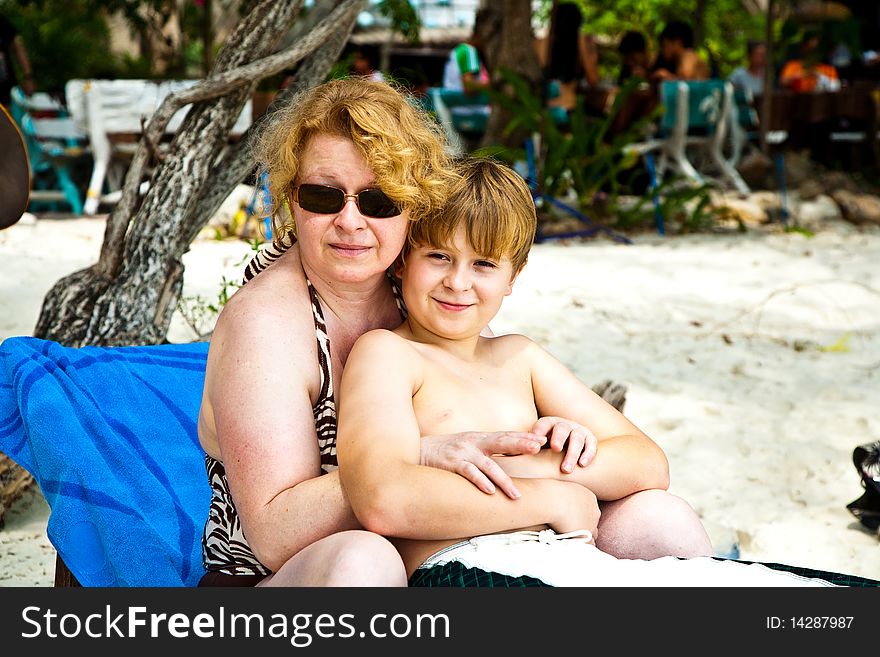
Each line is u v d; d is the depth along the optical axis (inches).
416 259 78.4
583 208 369.1
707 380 194.2
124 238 143.9
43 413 89.4
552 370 86.7
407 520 69.3
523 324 228.4
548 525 74.3
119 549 86.0
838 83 488.7
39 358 97.0
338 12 147.1
